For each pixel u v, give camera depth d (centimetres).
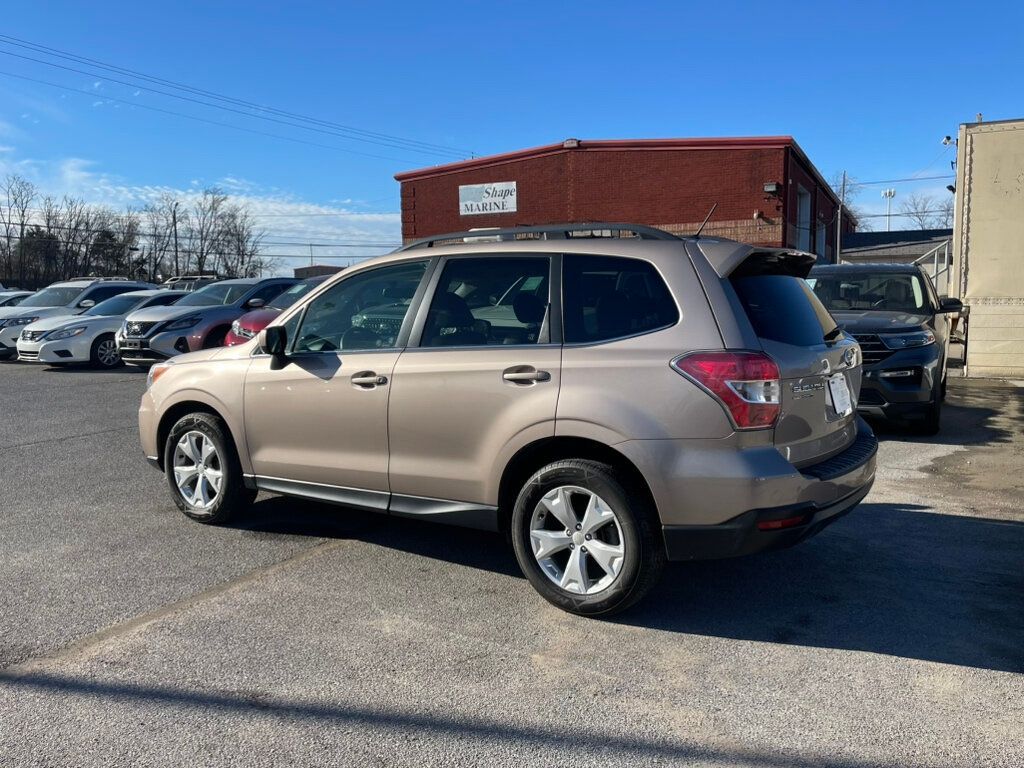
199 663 349
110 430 895
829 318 452
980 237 1295
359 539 518
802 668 347
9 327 1727
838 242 3478
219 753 283
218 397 517
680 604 415
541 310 406
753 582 445
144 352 1369
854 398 446
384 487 448
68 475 687
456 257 442
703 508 358
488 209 2978
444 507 429
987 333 1309
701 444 358
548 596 399
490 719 306
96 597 421
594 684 333
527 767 276
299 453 484
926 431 853
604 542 385
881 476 677
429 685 331
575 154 2777
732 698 322
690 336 367
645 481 369
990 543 506
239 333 1186
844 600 420
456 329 430
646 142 2667
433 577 452
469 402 410
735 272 390
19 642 367
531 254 420
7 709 311
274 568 465
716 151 2588
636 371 370
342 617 398
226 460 523
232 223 6562
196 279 2298
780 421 362
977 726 300
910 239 4428
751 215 2559
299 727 300
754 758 281
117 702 316
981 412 1003
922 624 390
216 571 459
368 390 446
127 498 614
